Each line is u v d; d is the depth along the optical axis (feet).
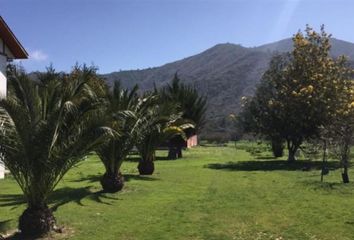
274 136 112.16
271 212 44.91
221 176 77.77
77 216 43.24
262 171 86.69
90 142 36.58
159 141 79.05
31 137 34.01
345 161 67.62
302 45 108.99
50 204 49.52
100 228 38.60
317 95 101.96
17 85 35.40
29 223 35.47
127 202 51.29
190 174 81.05
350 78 107.24
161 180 71.97
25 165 34.91
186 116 129.90
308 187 61.98
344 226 38.70
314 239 34.96
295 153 121.90
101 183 59.36
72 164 36.86
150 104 65.36
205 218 42.50
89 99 36.96
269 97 112.68
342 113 81.82
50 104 36.83
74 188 61.82
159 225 39.68
